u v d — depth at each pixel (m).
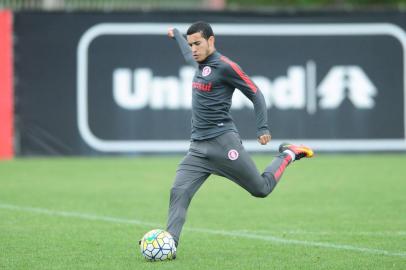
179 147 69.06
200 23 27.78
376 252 30.09
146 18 68.31
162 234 28.23
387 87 69.62
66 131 68.38
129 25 68.25
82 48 68.06
